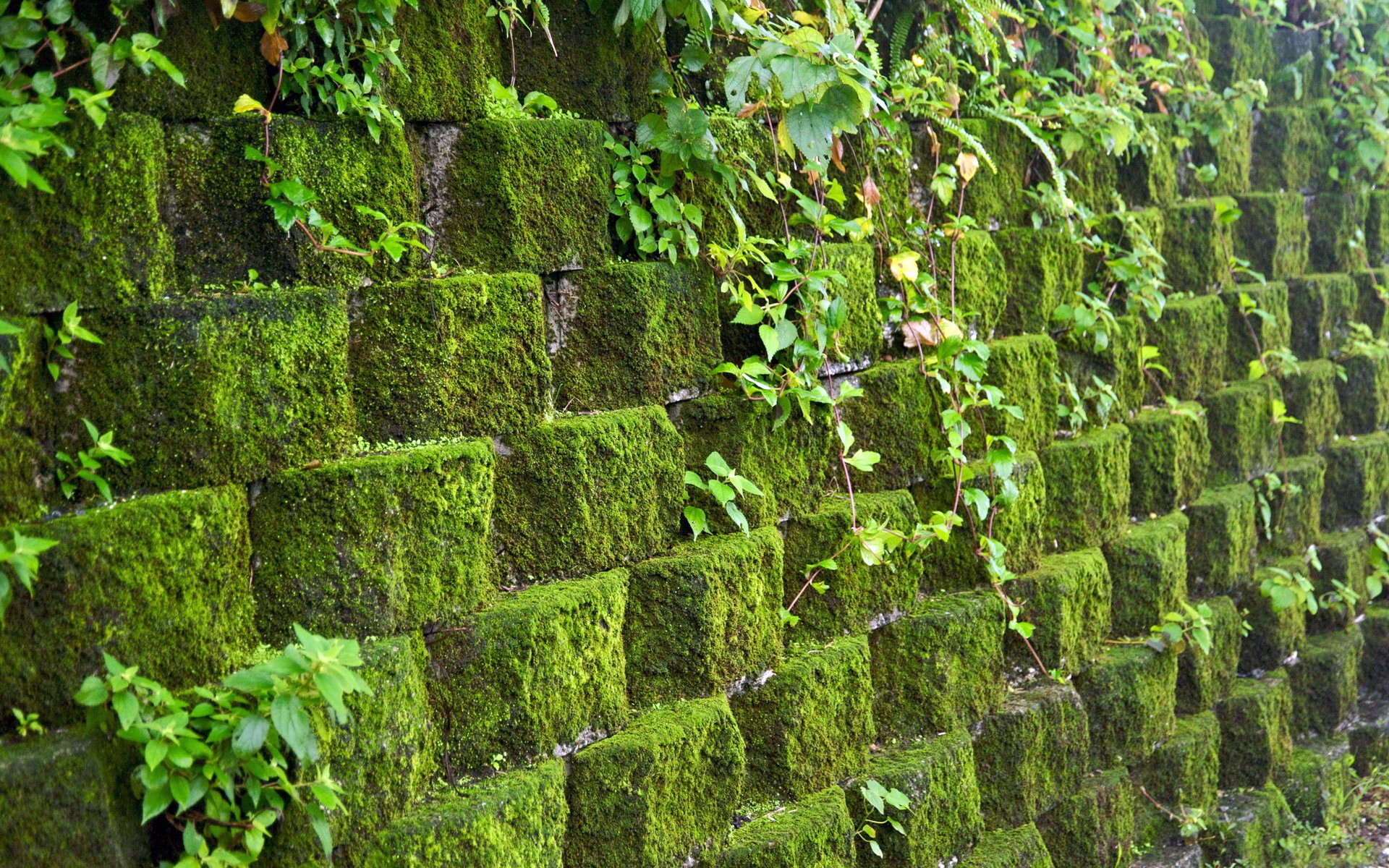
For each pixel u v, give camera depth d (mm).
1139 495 3951
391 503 1971
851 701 2783
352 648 1740
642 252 2504
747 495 2641
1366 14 5055
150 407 1772
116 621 1690
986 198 3445
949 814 2938
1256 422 4426
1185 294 4289
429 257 2197
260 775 1721
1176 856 3686
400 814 1945
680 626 2432
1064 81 3881
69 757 1594
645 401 2482
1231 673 4207
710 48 2561
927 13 3240
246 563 1869
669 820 2330
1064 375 3633
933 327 3072
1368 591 4910
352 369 2062
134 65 1801
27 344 1651
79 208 1698
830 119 2473
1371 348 5004
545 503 2270
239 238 1941
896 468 3023
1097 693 3562
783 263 2658
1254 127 4820
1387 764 4660
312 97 2037
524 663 2125
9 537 1594
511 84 2361
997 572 3113
